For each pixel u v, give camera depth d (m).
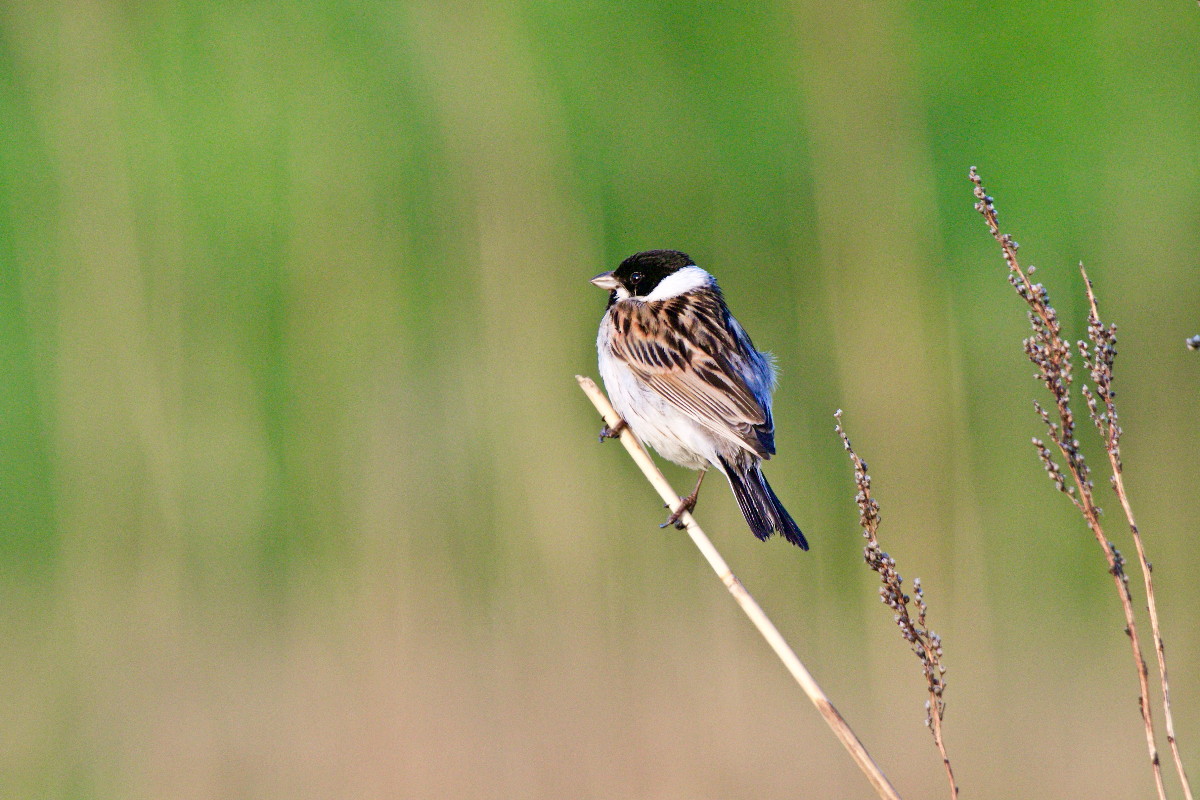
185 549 12.52
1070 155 17.81
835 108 17.23
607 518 12.13
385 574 12.08
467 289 14.12
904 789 9.62
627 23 18.00
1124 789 9.31
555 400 12.88
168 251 14.73
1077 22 18.27
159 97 16.81
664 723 10.42
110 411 12.89
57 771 10.21
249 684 11.19
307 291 14.59
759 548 11.96
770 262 16.23
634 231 17.78
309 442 13.23
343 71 16.97
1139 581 11.83
